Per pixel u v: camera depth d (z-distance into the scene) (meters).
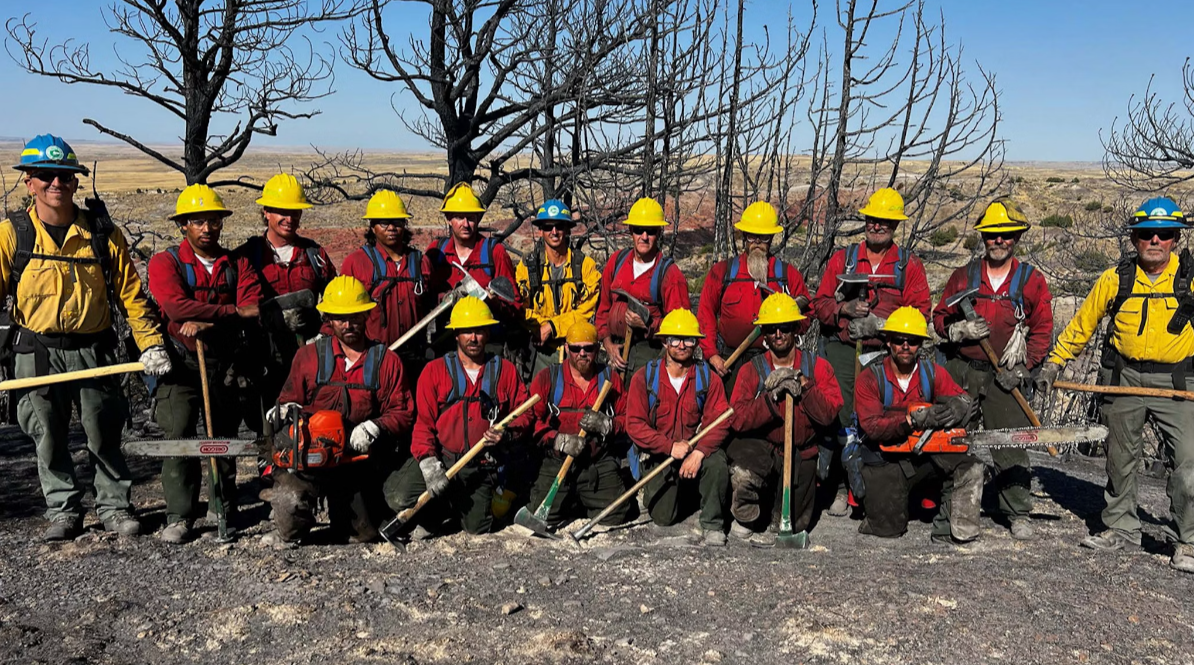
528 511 5.80
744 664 4.05
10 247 5.07
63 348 5.23
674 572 5.10
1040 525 6.10
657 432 5.71
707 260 19.98
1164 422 5.31
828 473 6.37
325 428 5.17
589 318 6.83
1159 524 6.30
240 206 41.31
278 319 5.50
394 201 5.84
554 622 4.45
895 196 5.95
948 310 5.82
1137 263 5.36
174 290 5.28
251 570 5.03
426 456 5.45
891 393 5.49
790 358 5.57
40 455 5.34
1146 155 16.64
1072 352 5.64
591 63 10.44
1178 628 4.40
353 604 4.61
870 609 4.58
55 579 4.85
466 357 5.64
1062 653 4.16
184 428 5.48
